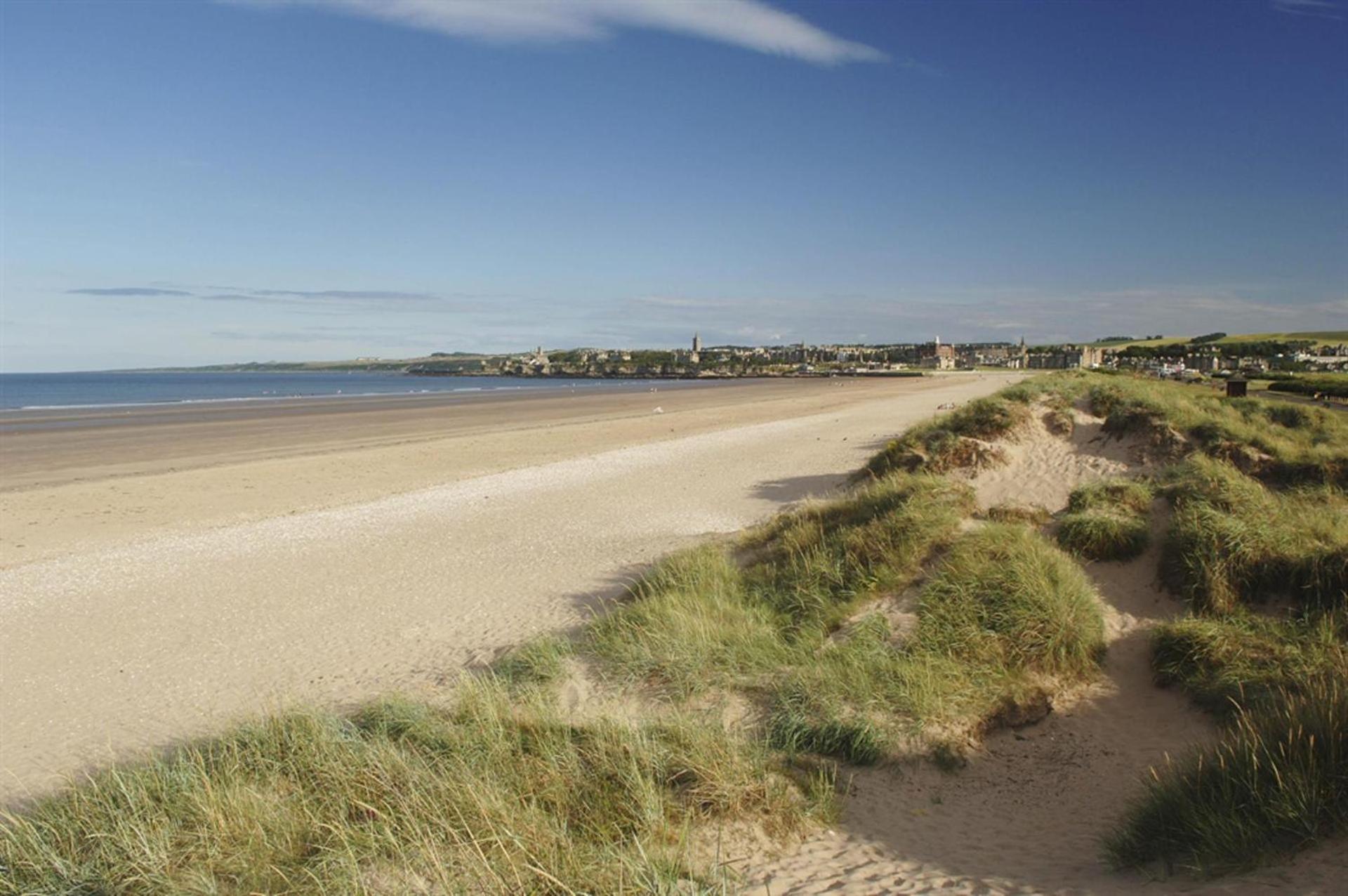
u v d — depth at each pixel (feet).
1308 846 12.78
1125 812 16.81
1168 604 28.02
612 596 36.32
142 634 33.45
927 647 24.20
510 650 29.25
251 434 126.72
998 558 27.99
